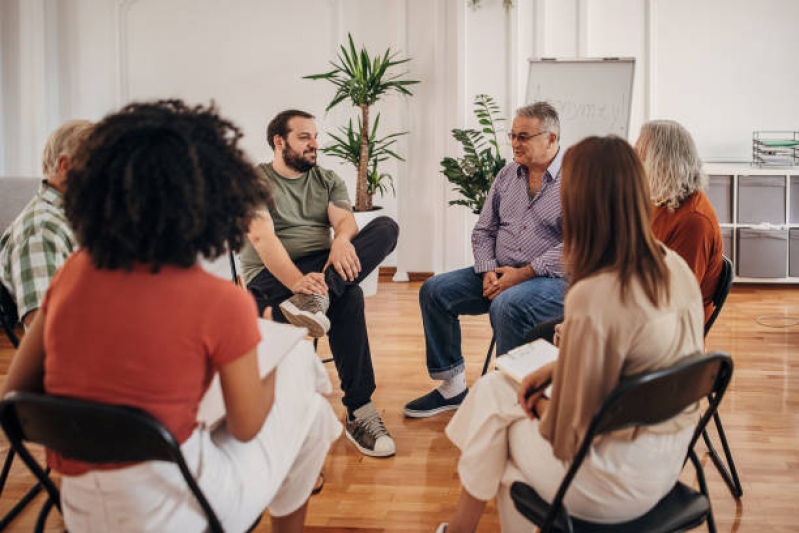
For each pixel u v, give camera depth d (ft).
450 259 17.98
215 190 3.91
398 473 8.20
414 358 12.25
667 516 4.85
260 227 8.94
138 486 4.07
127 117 3.90
